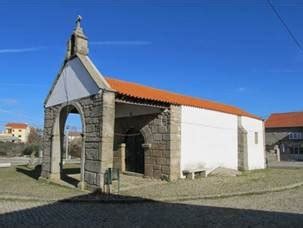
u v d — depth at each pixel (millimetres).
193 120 19656
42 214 10000
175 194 13469
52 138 18266
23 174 22016
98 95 14961
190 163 19125
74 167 27062
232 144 23453
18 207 11062
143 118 19219
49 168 18250
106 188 14156
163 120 18203
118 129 20875
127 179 18062
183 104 18891
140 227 8453
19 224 8703
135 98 16188
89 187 14805
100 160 14344
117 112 20812
